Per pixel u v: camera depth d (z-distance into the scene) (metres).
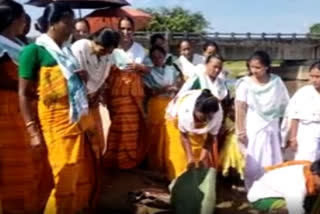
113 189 4.66
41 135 3.77
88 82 4.51
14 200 3.79
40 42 3.73
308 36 29.78
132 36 5.21
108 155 5.14
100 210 4.29
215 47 5.92
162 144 5.03
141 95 5.18
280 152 4.78
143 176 5.04
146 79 5.37
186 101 4.47
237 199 4.73
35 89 3.76
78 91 3.78
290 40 28.86
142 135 5.22
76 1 7.21
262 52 4.75
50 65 3.71
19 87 3.69
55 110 3.73
